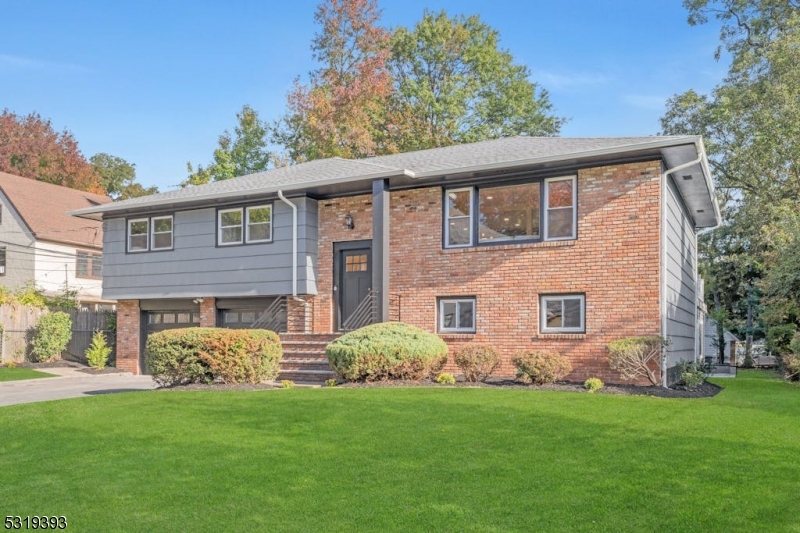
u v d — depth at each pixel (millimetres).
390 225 16969
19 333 23516
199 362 13445
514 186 15688
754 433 8297
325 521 5363
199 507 5730
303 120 37094
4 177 34062
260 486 6297
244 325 19547
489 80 40656
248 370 13508
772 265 22312
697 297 21641
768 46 27484
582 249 14617
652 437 8070
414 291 16531
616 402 10578
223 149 40938
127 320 21578
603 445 7684
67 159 49438
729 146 28484
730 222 30625
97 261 34625
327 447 7742
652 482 6293
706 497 5879
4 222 32625
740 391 13547
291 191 17734
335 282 17953
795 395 12539
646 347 13195
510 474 6578
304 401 10742
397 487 6215
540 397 11008
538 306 15047
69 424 9281
